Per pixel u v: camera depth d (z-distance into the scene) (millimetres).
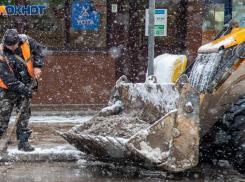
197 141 11086
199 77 12898
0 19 23750
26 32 23844
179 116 11047
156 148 10969
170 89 11859
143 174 12273
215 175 12125
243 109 11742
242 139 11656
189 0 23766
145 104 12867
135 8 24188
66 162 13844
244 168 11836
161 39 24250
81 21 24000
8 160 13797
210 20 23906
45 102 23750
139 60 24312
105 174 12250
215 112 11648
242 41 12109
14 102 14039
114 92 14148
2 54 13547
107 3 24125
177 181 11516
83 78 23984
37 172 12461
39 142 16078
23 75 13836
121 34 24203
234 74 11672
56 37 23922
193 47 23875
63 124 20125
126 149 11047
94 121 13344
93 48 24062
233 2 23828
